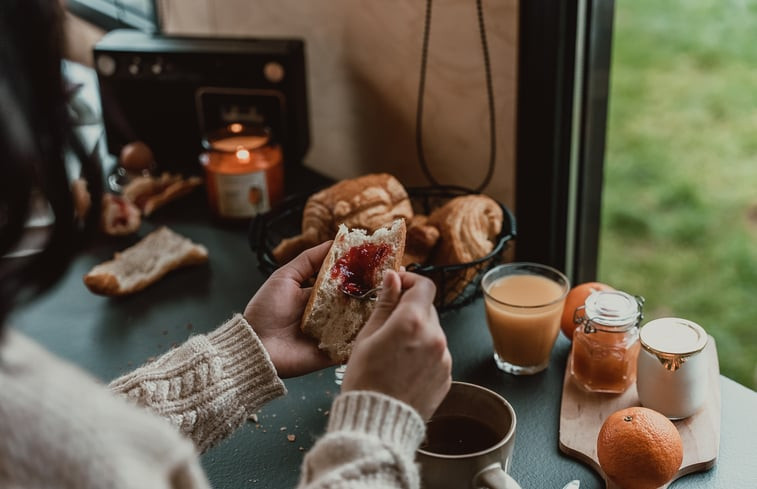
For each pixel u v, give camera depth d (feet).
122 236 4.93
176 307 4.28
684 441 3.13
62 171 1.85
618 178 10.73
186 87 5.36
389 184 4.18
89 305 4.33
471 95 4.71
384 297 2.43
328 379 3.67
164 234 4.73
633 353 3.47
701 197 10.40
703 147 10.73
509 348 3.59
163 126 5.54
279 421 3.42
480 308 4.16
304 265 3.15
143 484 1.59
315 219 4.09
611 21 4.27
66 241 1.91
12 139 1.60
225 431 2.86
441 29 4.72
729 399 3.42
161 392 2.77
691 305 9.38
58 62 1.78
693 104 10.77
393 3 4.98
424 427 2.23
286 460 3.21
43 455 1.52
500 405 2.78
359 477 1.99
